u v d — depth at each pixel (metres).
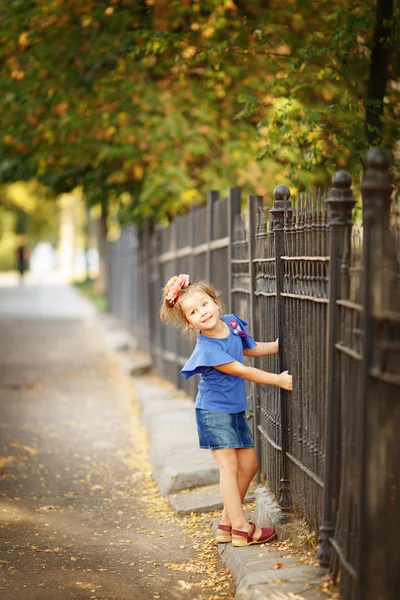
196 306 6.21
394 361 4.12
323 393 5.49
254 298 7.97
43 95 15.88
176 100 14.60
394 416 4.22
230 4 10.57
